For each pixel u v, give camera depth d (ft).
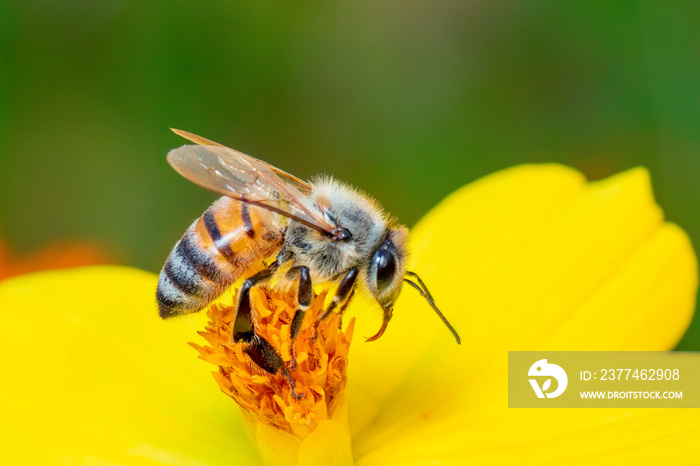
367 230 0.39
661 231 0.41
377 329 0.41
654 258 0.41
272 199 0.39
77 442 0.40
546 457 0.39
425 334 0.41
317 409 0.38
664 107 0.49
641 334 0.40
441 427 0.40
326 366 0.38
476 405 0.40
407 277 0.42
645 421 0.39
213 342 0.39
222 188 0.38
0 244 0.47
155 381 0.41
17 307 0.42
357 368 0.40
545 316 0.41
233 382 0.39
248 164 0.39
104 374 0.41
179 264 0.39
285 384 0.38
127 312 0.42
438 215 0.43
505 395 0.40
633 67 0.50
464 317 0.41
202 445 0.40
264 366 0.38
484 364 0.40
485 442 0.39
